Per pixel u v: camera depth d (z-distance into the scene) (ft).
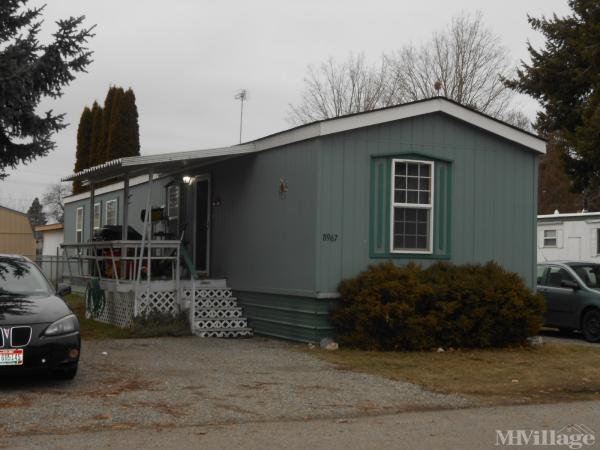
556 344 46.62
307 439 21.97
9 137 46.78
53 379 30.81
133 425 23.45
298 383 31.37
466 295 43.19
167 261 58.59
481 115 47.37
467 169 47.65
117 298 53.31
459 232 47.21
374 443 21.58
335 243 43.65
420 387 31.07
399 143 45.70
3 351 27.78
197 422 24.03
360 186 44.55
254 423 24.06
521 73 75.25
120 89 119.34
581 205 151.64
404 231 46.03
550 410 26.84
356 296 42.16
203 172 58.29
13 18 46.55
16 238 96.53
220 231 55.36
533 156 49.75
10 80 42.45
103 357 37.76
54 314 29.53
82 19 46.98
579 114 69.21
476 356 40.68
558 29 70.33
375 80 136.05
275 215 47.57
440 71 127.34
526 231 49.34
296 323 45.06
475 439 22.27
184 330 48.29
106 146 122.62
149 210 49.34
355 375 33.73
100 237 62.03
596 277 52.54
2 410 25.18
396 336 41.91
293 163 45.83
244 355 39.29
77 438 21.74
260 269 49.16
